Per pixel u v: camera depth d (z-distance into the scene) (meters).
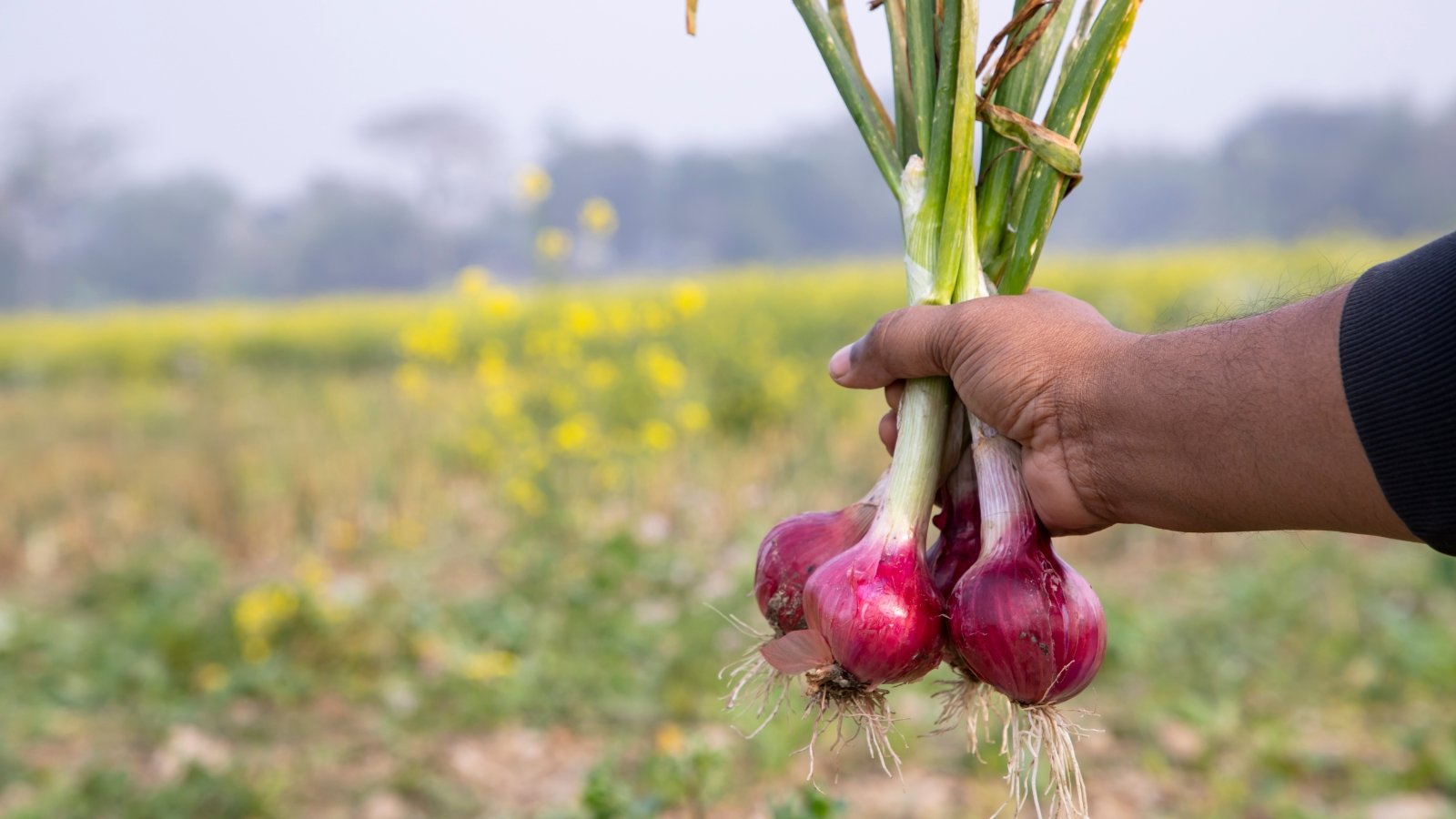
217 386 12.85
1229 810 3.09
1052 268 17.50
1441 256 0.89
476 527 6.20
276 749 3.62
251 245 113.12
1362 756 3.44
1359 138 97.56
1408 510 0.88
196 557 5.82
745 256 108.50
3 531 6.60
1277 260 16.45
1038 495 1.12
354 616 4.52
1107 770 3.35
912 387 1.20
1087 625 1.09
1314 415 0.91
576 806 2.86
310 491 6.62
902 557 1.12
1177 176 101.56
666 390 6.74
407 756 3.50
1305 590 4.97
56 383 17.89
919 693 3.73
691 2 1.28
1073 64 1.21
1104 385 1.05
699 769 2.39
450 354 6.77
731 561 5.11
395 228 109.44
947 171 1.18
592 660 4.11
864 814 3.01
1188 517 1.03
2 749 3.57
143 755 3.66
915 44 1.25
